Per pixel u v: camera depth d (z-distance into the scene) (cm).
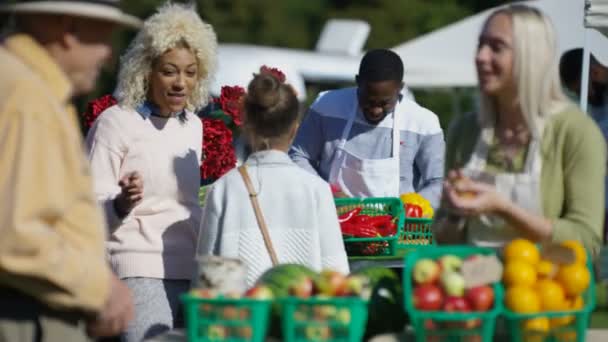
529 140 537
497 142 546
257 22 4638
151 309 781
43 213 504
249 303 508
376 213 826
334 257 700
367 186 896
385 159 898
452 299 498
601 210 531
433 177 912
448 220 566
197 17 805
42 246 501
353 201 826
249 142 718
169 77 786
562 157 532
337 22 2825
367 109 891
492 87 530
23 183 497
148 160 787
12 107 502
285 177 698
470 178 548
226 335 511
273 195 695
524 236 533
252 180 697
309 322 505
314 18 4712
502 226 552
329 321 504
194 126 820
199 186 814
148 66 789
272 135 701
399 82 885
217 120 870
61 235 525
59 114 515
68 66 551
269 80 702
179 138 805
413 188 923
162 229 791
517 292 504
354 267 773
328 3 4772
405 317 564
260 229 691
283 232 695
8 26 569
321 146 925
